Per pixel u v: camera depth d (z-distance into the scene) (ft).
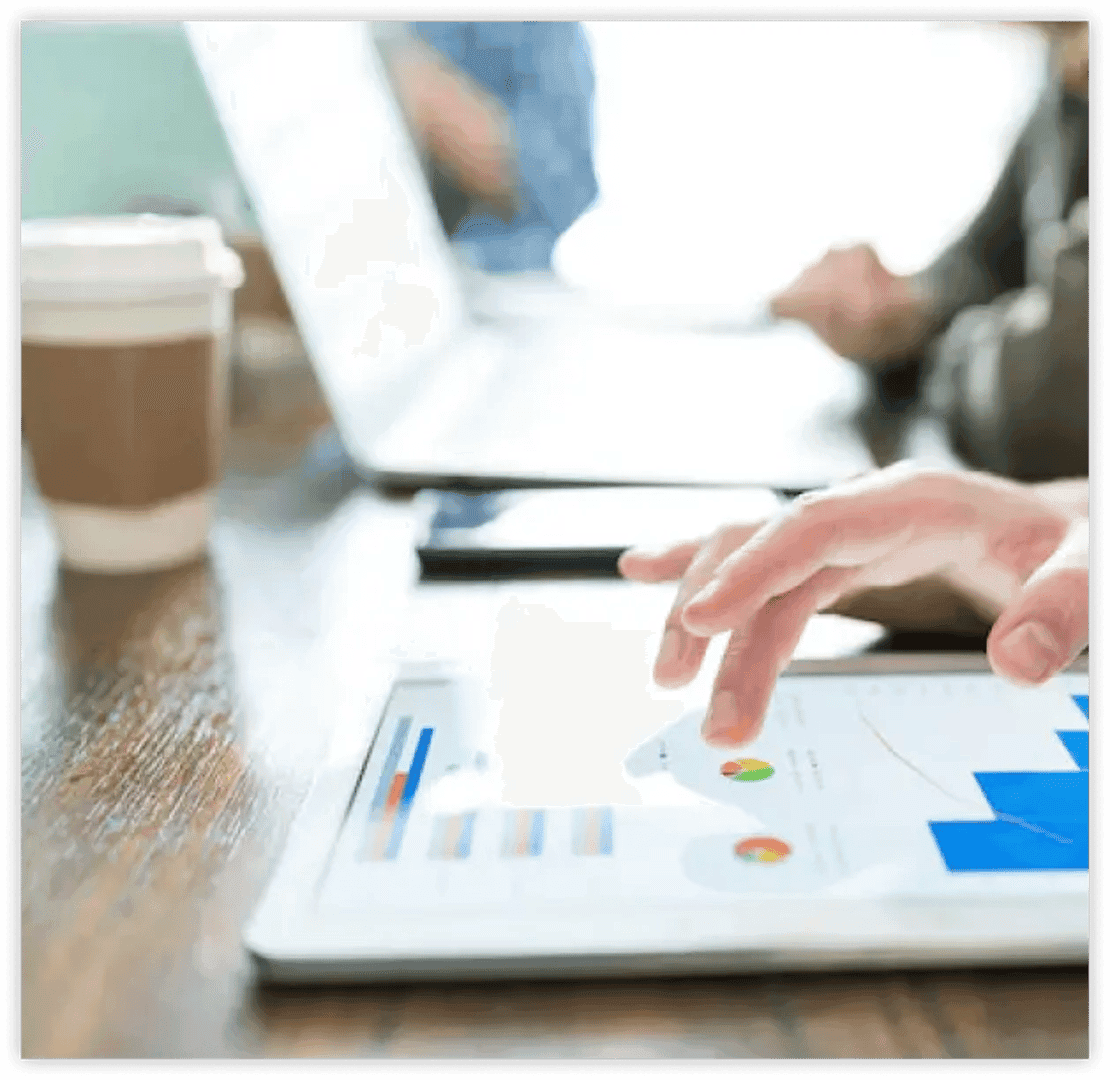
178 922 1.18
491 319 5.32
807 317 4.10
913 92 5.41
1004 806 1.30
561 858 1.20
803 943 1.05
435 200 6.42
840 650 1.84
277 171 2.93
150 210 3.46
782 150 6.02
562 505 2.63
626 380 3.99
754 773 1.39
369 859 1.21
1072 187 3.94
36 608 2.19
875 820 1.27
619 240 6.23
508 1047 0.99
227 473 3.14
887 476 1.69
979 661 1.73
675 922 1.08
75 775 1.51
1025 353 2.99
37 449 2.35
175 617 2.13
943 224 5.16
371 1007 1.04
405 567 2.40
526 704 1.65
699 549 1.81
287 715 1.69
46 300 2.24
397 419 3.33
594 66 6.35
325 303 3.04
